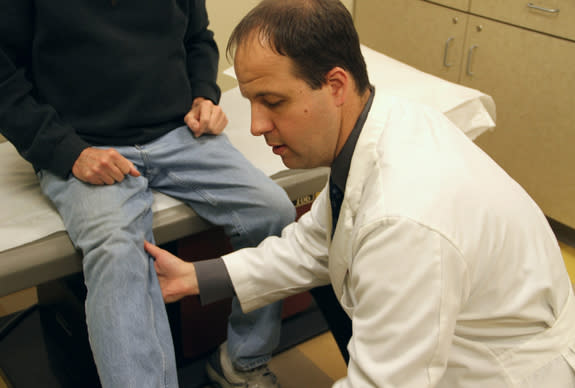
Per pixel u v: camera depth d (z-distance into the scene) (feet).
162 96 4.57
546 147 6.94
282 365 5.29
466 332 2.82
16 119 4.04
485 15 7.00
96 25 4.16
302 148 2.83
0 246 3.94
